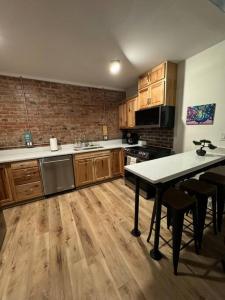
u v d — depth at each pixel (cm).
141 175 135
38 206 254
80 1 129
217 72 209
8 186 247
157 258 145
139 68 276
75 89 348
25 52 210
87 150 318
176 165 161
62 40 185
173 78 262
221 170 225
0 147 282
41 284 127
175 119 278
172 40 192
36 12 139
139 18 152
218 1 122
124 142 430
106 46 200
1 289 125
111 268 139
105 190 307
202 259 144
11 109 285
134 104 343
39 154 279
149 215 219
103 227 196
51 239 178
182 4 136
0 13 137
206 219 201
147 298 115
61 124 339
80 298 116
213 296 114
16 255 157
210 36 186
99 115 389
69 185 302
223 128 212
